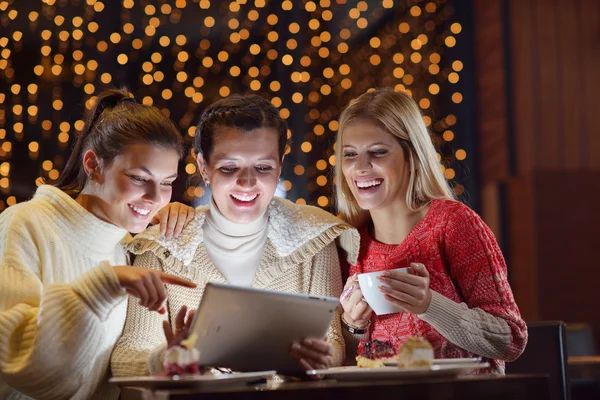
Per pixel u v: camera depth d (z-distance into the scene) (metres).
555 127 5.18
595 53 5.21
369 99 2.21
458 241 2.12
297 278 2.22
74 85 6.00
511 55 5.27
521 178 5.24
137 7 6.01
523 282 5.25
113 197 2.00
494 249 2.12
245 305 1.62
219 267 2.19
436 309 1.93
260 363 1.74
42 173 5.87
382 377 1.64
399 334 2.12
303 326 1.73
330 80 6.25
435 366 1.67
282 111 5.68
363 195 2.19
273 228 2.22
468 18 5.60
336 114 6.19
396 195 2.21
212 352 1.67
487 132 5.48
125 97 2.16
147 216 2.02
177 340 1.72
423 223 2.17
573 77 5.20
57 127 5.96
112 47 6.11
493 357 2.01
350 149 2.20
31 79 5.93
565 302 5.12
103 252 2.08
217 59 6.30
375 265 2.22
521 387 1.62
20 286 1.89
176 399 1.43
